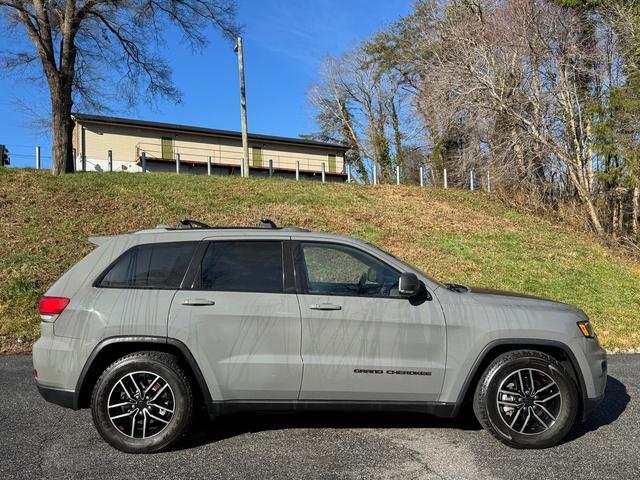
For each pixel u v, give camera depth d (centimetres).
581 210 2020
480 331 441
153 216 1368
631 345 870
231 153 4053
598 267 1430
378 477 385
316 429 482
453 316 443
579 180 2050
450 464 407
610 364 749
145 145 3716
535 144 2092
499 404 441
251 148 4153
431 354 439
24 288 921
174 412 425
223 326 429
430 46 2628
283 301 436
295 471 393
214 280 443
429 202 1994
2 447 432
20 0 1727
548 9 2045
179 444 444
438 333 439
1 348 763
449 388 439
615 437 467
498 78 2088
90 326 425
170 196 1555
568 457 422
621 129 1864
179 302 431
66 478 378
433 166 2948
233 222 1405
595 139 1906
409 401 439
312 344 431
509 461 413
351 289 452
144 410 425
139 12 2003
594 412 538
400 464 406
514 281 1219
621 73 1953
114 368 423
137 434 427
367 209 1730
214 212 1469
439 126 2630
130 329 424
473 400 456
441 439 459
